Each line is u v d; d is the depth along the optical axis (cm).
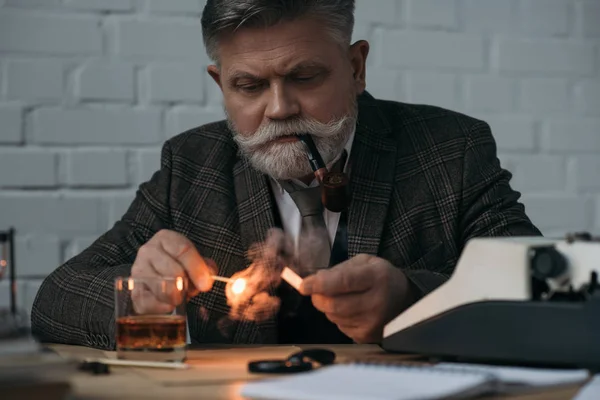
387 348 129
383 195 187
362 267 135
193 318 189
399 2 276
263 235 188
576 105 290
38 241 255
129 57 261
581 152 290
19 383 90
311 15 167
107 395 101
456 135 197
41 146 256
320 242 187
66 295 165
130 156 261
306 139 171
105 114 260
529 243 117
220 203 195
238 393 100
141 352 123
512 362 117
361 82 192
